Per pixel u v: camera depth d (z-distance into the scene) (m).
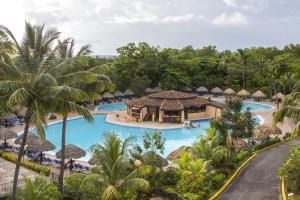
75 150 32.66
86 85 27.16
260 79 93.25
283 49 115.94
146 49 95.94
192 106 61.66
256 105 81.31
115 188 21.05
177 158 31.91
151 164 26.70
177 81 93.69
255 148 40.38
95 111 70.44
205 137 35.03
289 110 25.47
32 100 19.69
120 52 93.50
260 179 29.89
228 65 98.31
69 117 62.94
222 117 32.72
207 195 25.80
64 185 25.70
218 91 94.62
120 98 86.88
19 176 29.70
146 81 89.25
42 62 20.61
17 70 19.75
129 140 23.67
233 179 30.05
